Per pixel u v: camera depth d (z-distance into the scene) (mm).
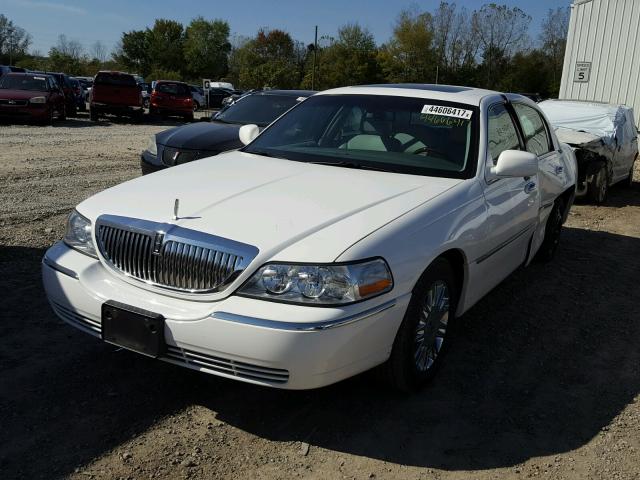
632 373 4117
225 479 2828
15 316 4348
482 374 3967
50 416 3203
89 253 3395
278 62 68250
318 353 2854
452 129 4324
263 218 3164
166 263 3102
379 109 4605
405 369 3383
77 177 10078
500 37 70812
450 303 3756
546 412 3551
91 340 4070
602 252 7156
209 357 2977
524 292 5586
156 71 77500
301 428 3256
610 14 16781
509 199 4352
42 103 19016
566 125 10906
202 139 7500
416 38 70312
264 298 2906
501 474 2975
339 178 3832
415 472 2959
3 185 8953
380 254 3047
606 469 3047
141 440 3064
